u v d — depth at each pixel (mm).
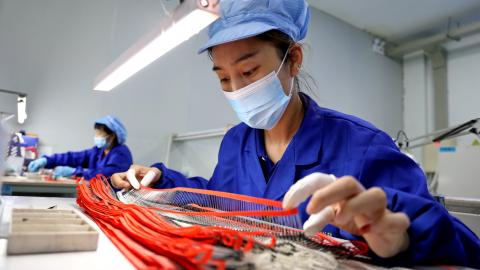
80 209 869
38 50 3191
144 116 3736
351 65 5227
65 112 3307
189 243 417
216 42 792
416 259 505
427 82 5566
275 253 419
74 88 3359
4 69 3031
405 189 656
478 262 604
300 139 875
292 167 858
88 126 3416
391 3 4602
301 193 455
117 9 3621
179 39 1180
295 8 880
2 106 2979
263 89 863
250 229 542
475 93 4930
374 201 416
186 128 3988
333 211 452
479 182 2664
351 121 870
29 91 3137
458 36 4848
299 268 405
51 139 3230
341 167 811
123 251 481
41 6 3217
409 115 5707
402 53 5656
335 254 488
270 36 831
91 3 3480
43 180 2459
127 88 3643
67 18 3346
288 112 952
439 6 4551
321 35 4879
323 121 888
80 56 3398
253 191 931
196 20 966
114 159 2984
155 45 1285
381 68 5656
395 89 5801
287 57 910
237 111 956
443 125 5117
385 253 480
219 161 1130
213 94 4203
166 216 687
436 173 3045
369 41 5555
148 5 3809
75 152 3221
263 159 984
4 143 699
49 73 3238
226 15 854
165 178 1057
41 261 435
